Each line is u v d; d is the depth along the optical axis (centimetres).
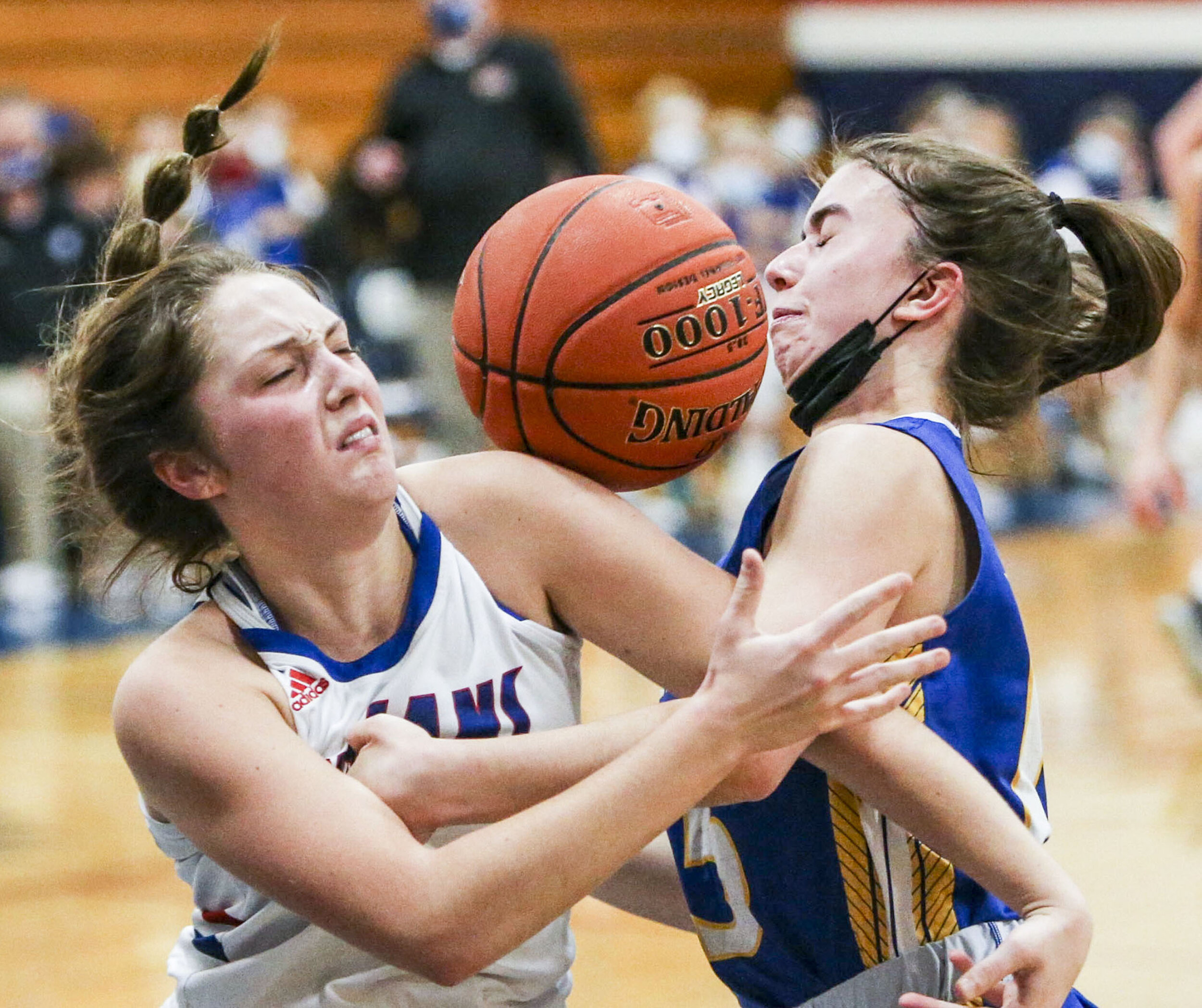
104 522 322
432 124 1265
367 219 1318
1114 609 1228
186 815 280
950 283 330
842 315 333
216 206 1368
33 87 1978
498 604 307
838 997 322
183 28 2019
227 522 300
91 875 643
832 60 2403
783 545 306
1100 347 368
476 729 302
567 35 2228
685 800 266
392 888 265
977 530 316
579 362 306
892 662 271
